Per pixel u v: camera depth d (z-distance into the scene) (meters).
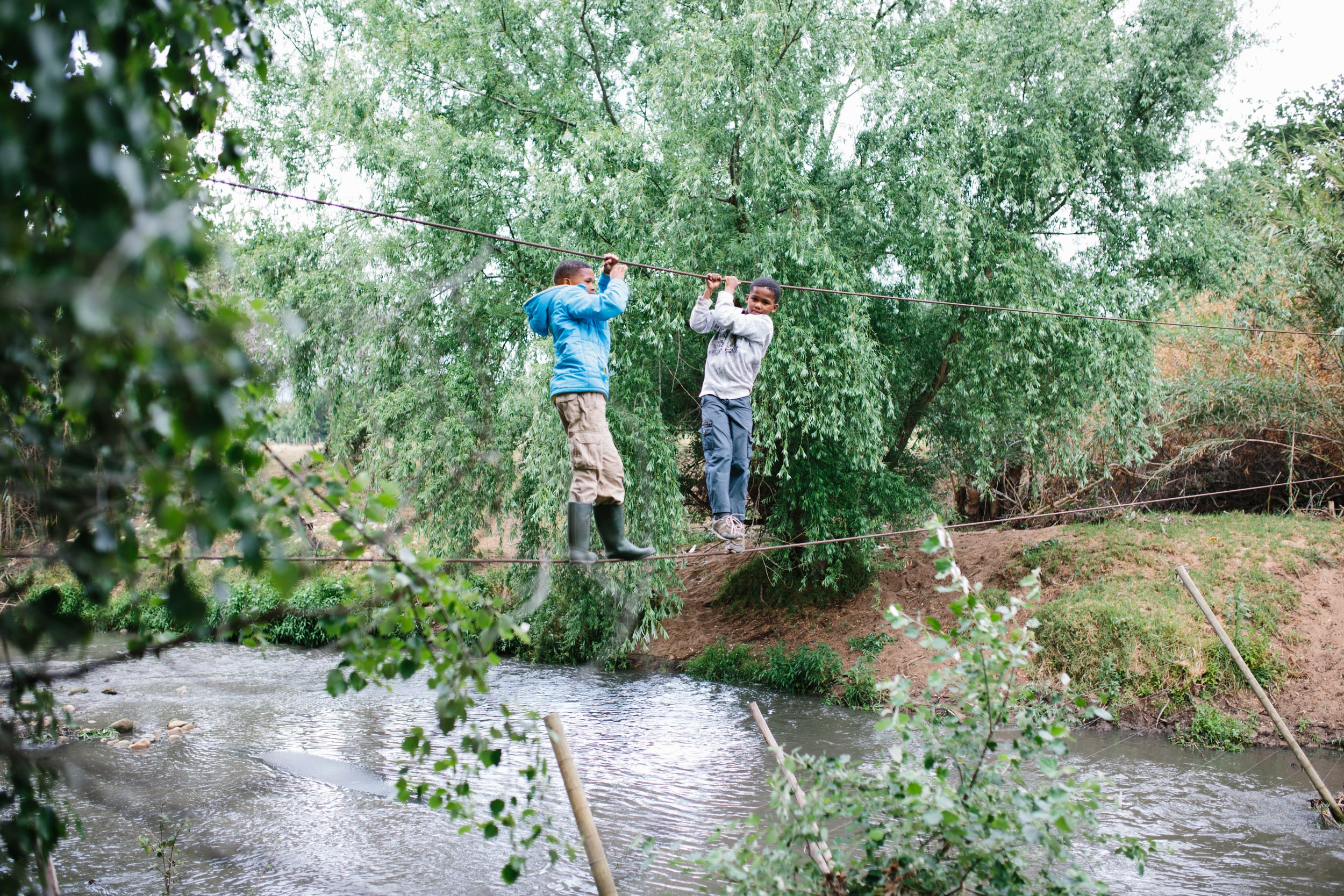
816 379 12.61
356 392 11.68
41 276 1.63
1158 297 14.06
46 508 2.24
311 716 13.07
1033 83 13.62
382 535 3.02
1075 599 13.30
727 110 12.38
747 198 12.63
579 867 7.99
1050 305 12.95
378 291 12.02
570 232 12.38
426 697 14.35
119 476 2.12
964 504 19.22
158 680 15.30
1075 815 3.93
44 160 1.64
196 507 2.25
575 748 11.58
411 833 8.76
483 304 12.46
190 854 8.08
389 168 13.15
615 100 15.16
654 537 12.91
